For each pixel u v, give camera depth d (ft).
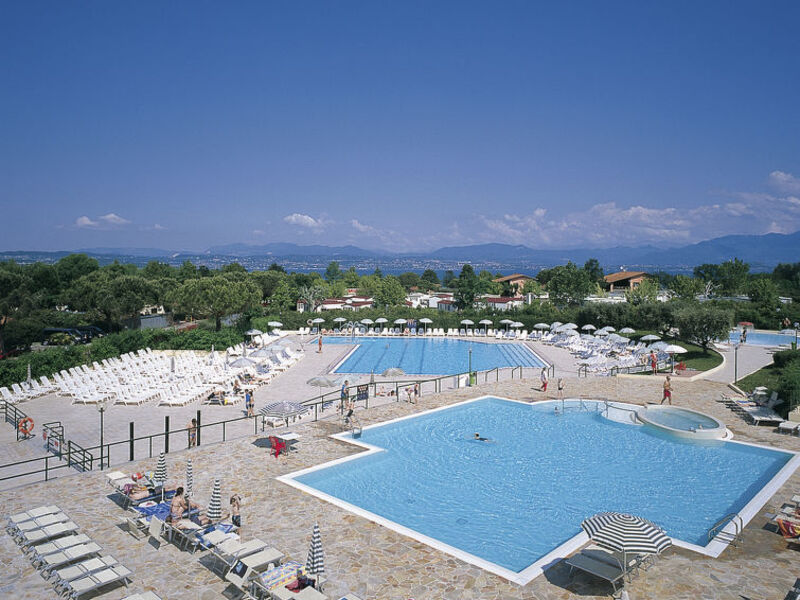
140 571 40.93
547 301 260.21
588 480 63.05
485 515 53.78
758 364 134.92
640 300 236.02
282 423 83.61
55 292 254.27
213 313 185.57
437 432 81.76
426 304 344.28
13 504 52.85
